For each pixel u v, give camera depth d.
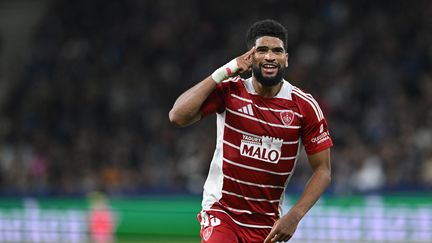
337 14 65.31
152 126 61.50
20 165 60.28
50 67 71.56
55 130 64.81
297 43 64.19
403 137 51.97
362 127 55.25
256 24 18.84
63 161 59.59
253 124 18.98
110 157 58.81
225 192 19.31
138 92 65.12
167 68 66.81
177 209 44.19
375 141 53.34
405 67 59.81
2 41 79.44
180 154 57.06
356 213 41.91
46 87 68.81
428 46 60.62
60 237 46.41
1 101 72.94
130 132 61.78
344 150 51.81
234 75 18.64
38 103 67.38
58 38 74.12
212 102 19.08
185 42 68.56
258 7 68.50
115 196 47.78
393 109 55.56
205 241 19.36
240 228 19.39
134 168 58.22
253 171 19.09
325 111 57.34
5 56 78.25
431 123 52.78
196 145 56.00
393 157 49.91
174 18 71.19
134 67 68.12
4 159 61.50
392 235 41.50
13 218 47.66
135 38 70.88
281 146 19.03
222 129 19.23
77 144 61.38
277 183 19.30
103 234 45.22
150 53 68.69
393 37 62.34
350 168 49.81
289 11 67.19
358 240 41.78
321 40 63.84
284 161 19.14
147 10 72.75
